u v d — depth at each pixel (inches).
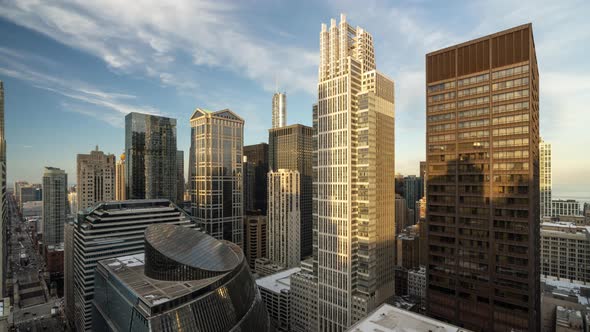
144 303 4542.3
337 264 7445.9
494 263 5438.0
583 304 7042.3
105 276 6451.8
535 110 5693.9
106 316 6058.1
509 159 5324.8
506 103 5374.0
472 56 5802.2
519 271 5172.2
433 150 6304.1
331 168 7608.3
